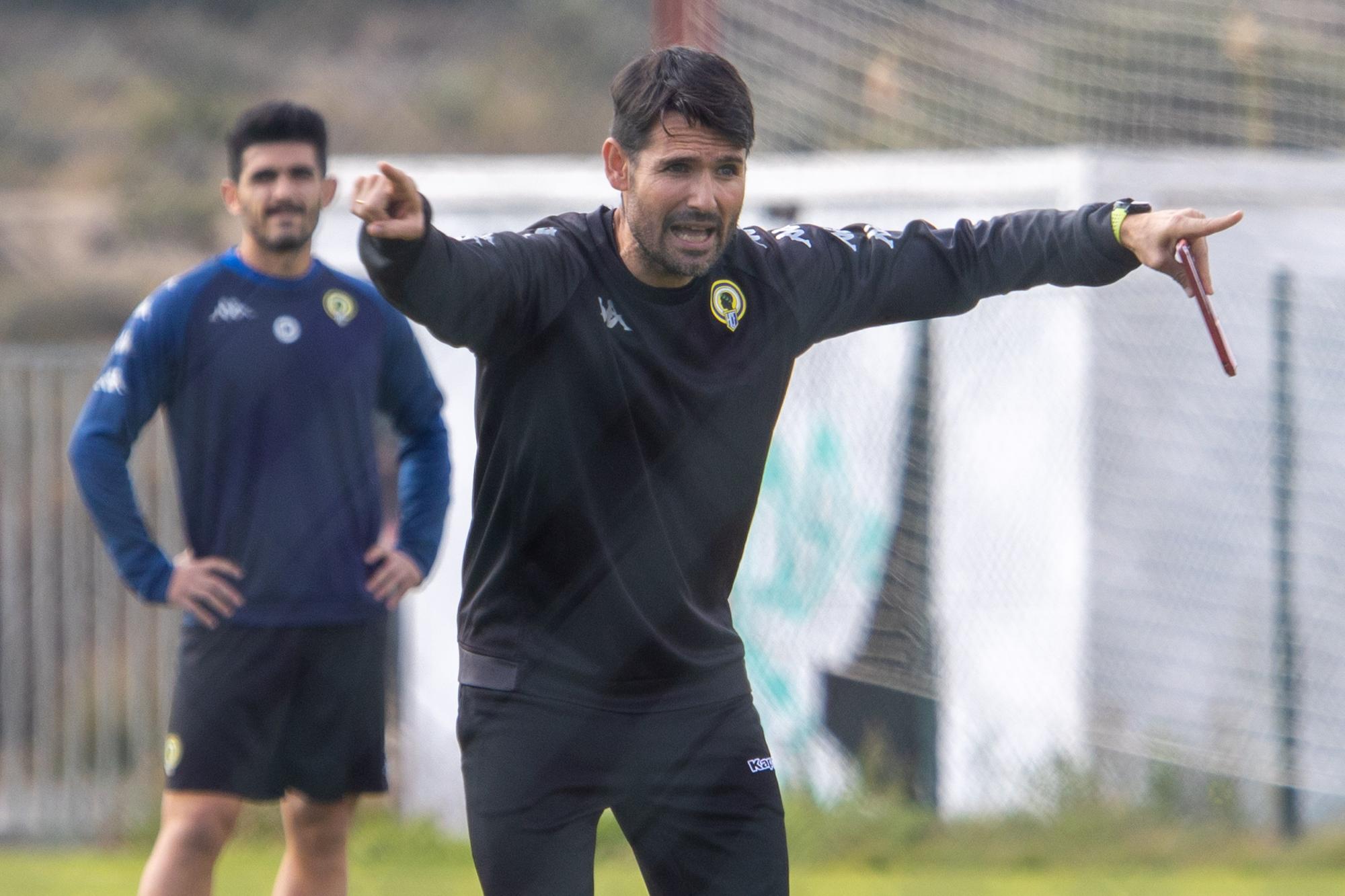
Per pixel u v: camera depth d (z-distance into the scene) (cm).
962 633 2380
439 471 1329
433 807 2381
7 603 2636
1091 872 2161
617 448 888
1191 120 2339
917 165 2214
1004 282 990
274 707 1216
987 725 2366
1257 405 2467
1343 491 2480
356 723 1252
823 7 1922
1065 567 2370
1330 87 2370
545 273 856
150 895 1184
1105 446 2389
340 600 1232
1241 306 2459
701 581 936
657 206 847
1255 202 2416
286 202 1205
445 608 2412
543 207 2392
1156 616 2403
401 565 1272
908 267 973
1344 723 2441
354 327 1255
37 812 2547
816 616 2392
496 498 899
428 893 1895
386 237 759
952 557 2384
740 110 852
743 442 923
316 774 1237
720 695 945
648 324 883
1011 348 2397
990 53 2142
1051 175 2225
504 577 911
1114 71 2250
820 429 2406
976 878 2125
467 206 2386
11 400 2642
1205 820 2330
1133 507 2405
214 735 1202
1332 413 2489
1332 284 2483
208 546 1220
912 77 2050
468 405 2394
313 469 1226
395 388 1309
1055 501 2377
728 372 906
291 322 1227
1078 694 2356
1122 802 2320
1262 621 2450
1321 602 2461
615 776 925
